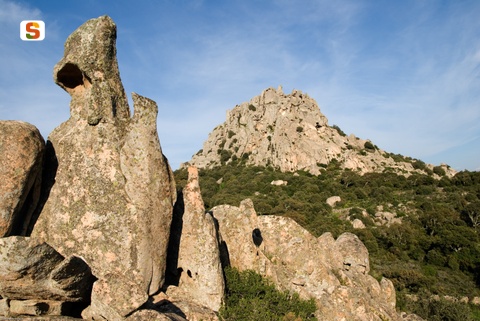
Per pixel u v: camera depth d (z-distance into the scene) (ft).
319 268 46.96
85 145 31.89
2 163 27.43
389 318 51.62
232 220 45.11
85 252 29.71
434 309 98.84
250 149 352.28
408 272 131.03
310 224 187.11
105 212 30.25
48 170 32.53
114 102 32.83
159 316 24.07
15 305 25.21
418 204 230.48
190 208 35.88
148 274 29.99
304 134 336.90
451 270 156.56
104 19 32.96
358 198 254.68
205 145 402.31
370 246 172.35
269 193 257.14
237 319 33.06
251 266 42.45
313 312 41.55
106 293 24.32
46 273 24.20
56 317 24.68
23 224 30.04
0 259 22.70
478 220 197.16
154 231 30.78
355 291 47.62
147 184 31.07
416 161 351.67
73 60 32.42
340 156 323.37
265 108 371.35
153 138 32.24
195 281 34.30
